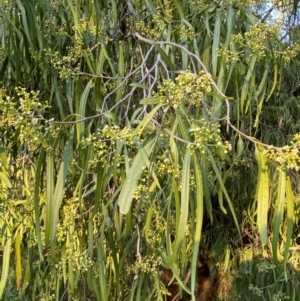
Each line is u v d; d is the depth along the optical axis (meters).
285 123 2.66
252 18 1.42
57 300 1.68
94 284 1.42
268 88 2.17
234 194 2.62
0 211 1.30
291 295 2.47
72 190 1.59
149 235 1.38
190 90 0.86
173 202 1.41
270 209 2.31
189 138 0.94
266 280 2.62
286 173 0.88
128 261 1.84
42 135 1.03
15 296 2.18
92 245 1.39
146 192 1.11
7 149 1.33
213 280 2.89
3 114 1.02
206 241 2.88
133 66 1.65
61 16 1.54
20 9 1.41
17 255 1.42
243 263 2.66
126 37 1.57
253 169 2.43
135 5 1.46
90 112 1.67
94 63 1.64
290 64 2.68
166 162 1.02
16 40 1.47
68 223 1.37
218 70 1.55
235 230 2.75
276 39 1.40
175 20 1.56
